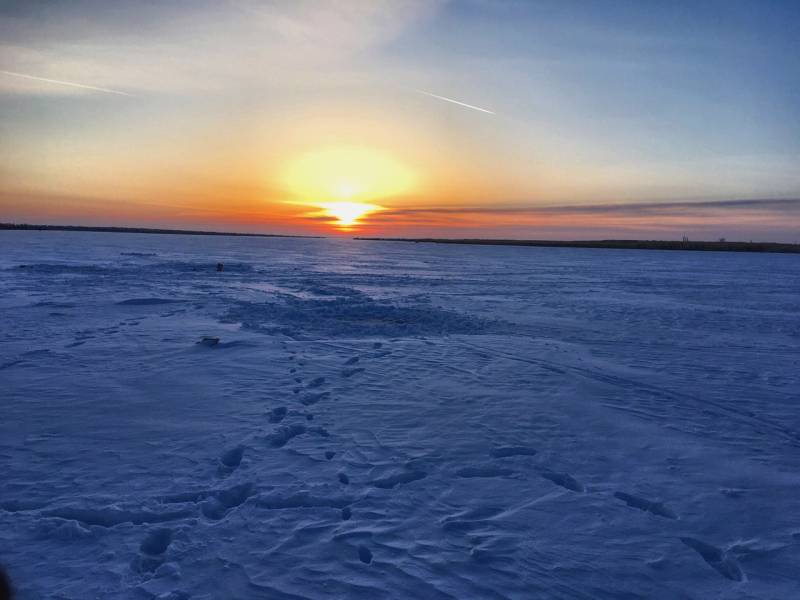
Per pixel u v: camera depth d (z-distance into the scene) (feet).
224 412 18.02
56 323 35.76
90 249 164.25
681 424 18.19
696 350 31.73
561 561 10.04
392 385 22.06
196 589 8.95
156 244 230.68
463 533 10.93
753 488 13.41
